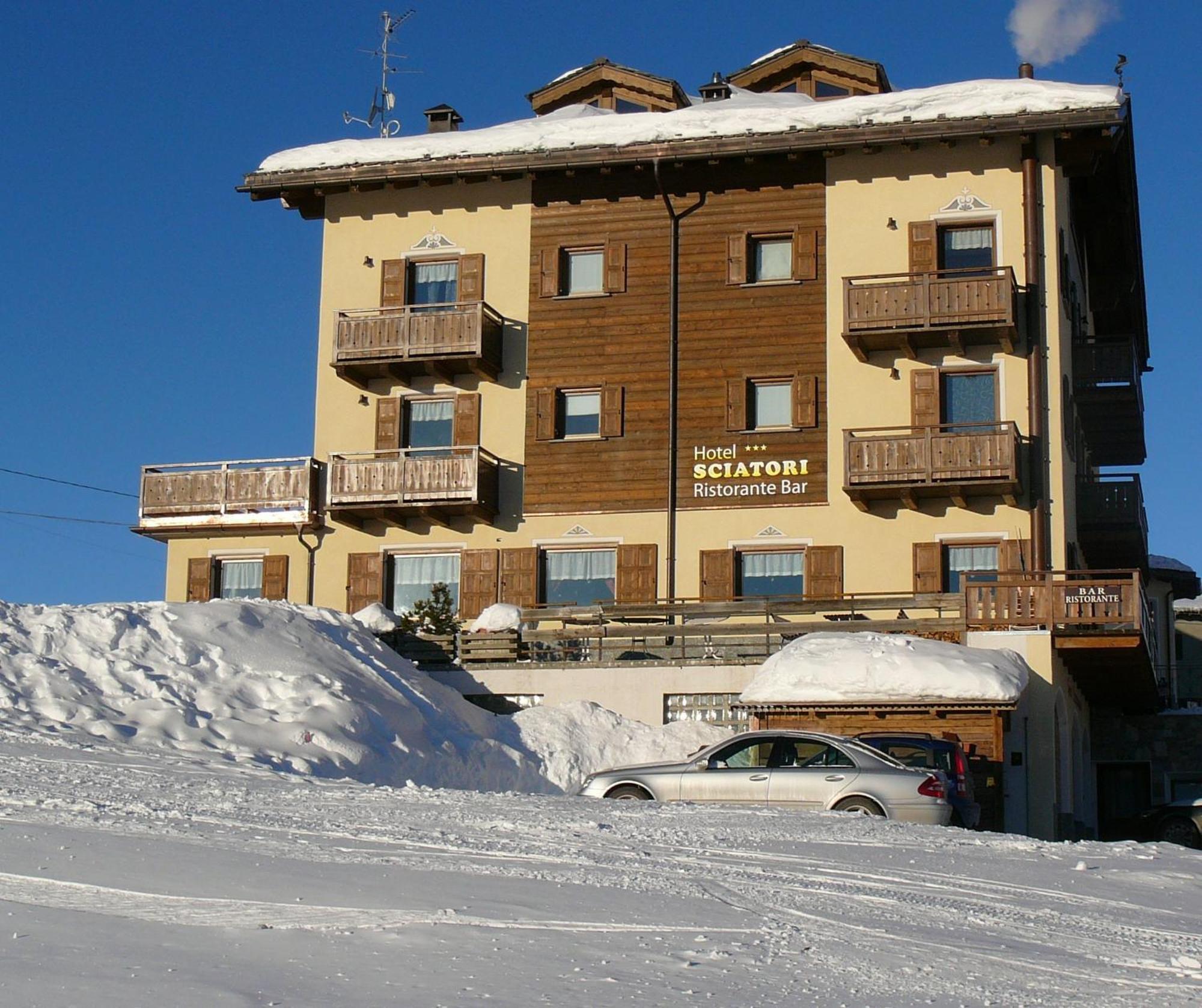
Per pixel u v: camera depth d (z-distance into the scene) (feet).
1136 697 104.63
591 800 57.11
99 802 46.24
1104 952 31.81
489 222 111.65
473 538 108.47
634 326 108.17
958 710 78.79
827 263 105.60
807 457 103.91
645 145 106.52
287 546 110.83
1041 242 102.58
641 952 28.55
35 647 73.87
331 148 112.78
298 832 42.50
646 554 105.19
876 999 25.88
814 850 45.24
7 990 23.16
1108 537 109.09
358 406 111.75
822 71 121.08
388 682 83.10
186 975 24.75
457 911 31.58
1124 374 108.27
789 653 82.94
